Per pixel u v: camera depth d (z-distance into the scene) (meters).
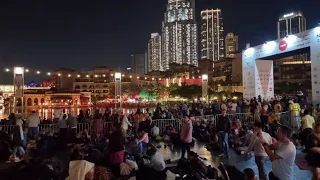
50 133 14.84
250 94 29.61
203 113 22.75
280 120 19.34
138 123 18.14
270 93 29.52
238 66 112.25
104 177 6.21
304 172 10.38
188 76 154.62
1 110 100.38
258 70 29.19
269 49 27.27
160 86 119.88
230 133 15.67
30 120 16.67
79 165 4.88
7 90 110.25
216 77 148.50
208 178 8.63
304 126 13.84
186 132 12.12
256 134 8.15
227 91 109.38
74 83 138.38
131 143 13.00
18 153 12.64
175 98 107.44
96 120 17.52
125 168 9.28
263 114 18.44
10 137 14.27
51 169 8.23
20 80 24.62
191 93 101.75
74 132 16.25
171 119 20.06
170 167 10.11
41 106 86.00
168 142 17.30
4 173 7.52
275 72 115.62
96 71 143.25
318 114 16.52
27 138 15.98
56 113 22.92
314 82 23.05
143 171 9.52
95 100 116.81
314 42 22.94
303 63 113.94
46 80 137.88
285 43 25.52
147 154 12.23
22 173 7.40
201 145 16.41
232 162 12.24
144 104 96.12
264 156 8.01
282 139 6.06
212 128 17.72
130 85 132.12
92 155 9.65
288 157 5.88
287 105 22.78
